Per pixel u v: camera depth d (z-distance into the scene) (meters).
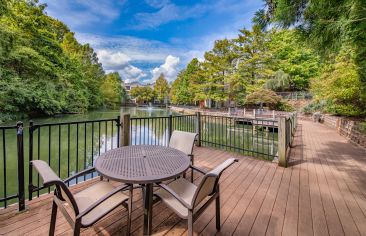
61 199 1.42
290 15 2.48
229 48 20.31
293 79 20.17
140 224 1.81
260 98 15.60
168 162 1.84
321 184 2.87
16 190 4.36
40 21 15.25
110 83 37.50
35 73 13.85
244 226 1.83
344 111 9.36
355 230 1.81
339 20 2.08
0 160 6.04
